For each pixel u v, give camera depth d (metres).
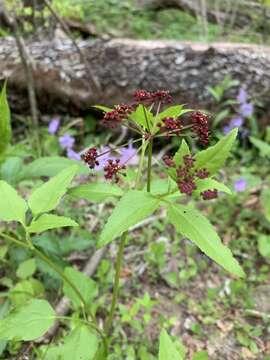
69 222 0.15
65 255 0.28
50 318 0.17
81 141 0.42
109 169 0.16
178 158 0.15
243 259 0.32
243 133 0.40
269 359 0.25
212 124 0.41
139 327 0.25
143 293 0.29
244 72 0.42
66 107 0.42
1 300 0.26
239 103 0.41
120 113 0.16
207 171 0.15
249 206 0.35
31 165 0.25
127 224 0.14
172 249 0.31
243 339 0.26
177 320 0.27
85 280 0.20
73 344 0.17
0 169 0.25
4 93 0.19
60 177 0.16
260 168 0.39
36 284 0.26
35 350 0.23
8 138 0.20
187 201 0.35
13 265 0.27
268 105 0.42
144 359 0.24
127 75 0.41
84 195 0.17
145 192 0.15
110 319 0.19
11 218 0.16
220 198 0.35
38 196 0.16
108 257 0.31
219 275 0.30
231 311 0.28
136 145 0.40
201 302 0.28
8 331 0.17
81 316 0.26
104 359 0.20
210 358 0.25
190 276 0.30
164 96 0.16
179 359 0.14
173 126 0.16
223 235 0.33
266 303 0.29
